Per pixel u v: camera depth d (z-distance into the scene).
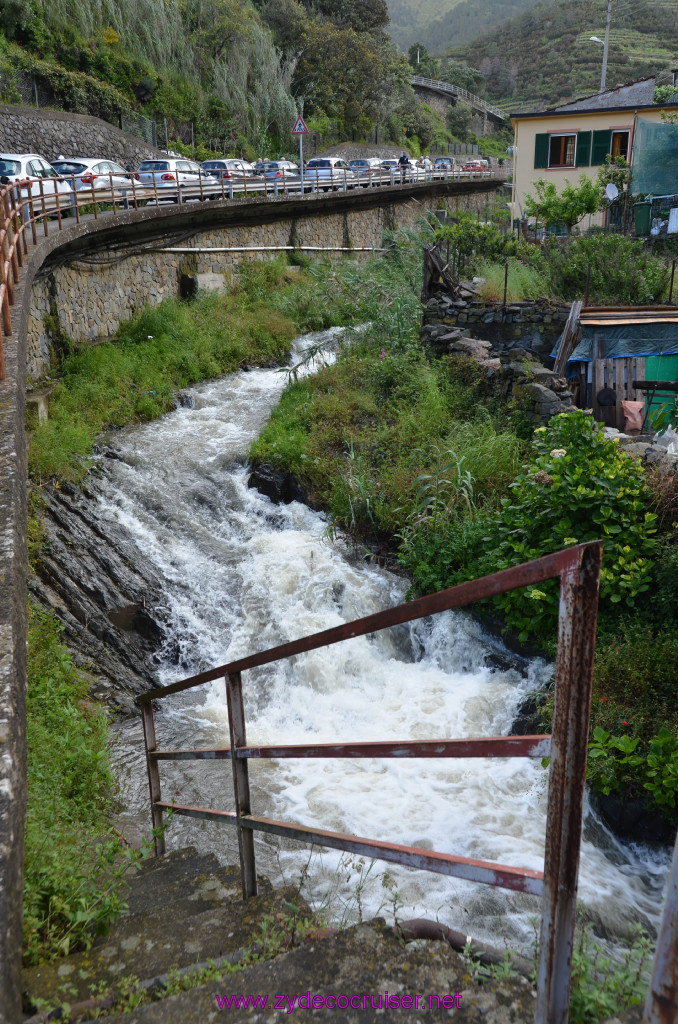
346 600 9.12
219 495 11.09
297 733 7.56
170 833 5.89
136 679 8.21
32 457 10.03
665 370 11.61
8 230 9.47
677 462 7.96
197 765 6.91
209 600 9.34
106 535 9.54
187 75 36.69
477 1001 1.99
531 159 24.47
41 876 3.17
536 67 110.12
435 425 11.01
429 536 9.18
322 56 46.50
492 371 11.32
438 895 5.06
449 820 5.96
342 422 12.02
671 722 6.07
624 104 24.25
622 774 5.87
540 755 1.62
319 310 18.75
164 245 17.48
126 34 33.84
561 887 1.61
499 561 8.25
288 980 2.26
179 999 2.21
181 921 3.10
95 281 14.98
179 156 27.75
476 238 16.48
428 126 56.28
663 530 7.61
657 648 6.76
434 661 8.46
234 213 20.31
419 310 14.27
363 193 26.69
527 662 7.93
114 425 12.50
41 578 8.55
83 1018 2.35
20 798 2.73
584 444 8.30
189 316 16.84
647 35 118.56
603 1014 2.07
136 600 8.86
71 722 6.14
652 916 5.06
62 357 13.43
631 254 14.81
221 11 39.50
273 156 39.44
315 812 6.11
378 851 2.19
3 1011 1.88
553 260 15.11
